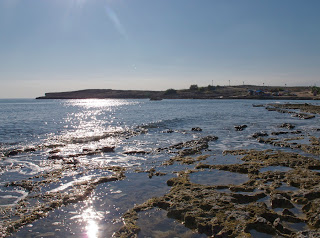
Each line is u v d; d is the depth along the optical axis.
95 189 8.81
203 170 10.77
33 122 34.62
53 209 7.25
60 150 15.98
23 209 7.33
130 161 12.99
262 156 12.73
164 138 20.34
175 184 9.05
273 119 35.00
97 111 60.88
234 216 6.18
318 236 5.20
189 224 6.19
